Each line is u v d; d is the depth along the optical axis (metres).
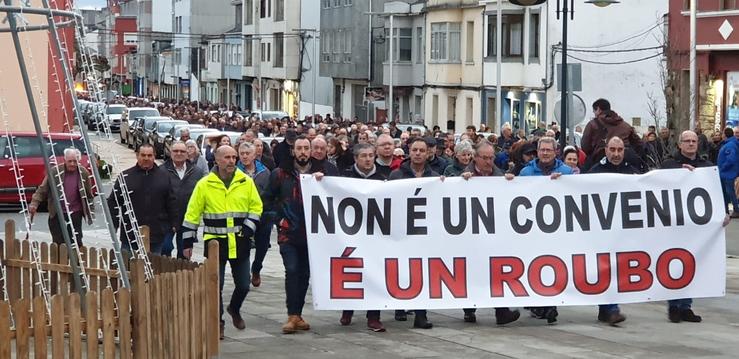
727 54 43.38
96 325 9.88
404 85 72.25
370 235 13.90
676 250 14.60
